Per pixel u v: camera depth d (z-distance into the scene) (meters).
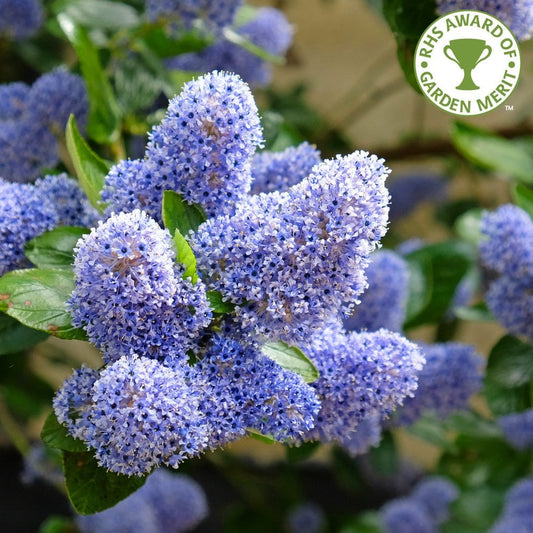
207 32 0.74
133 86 0.75
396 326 0.67
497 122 1.29
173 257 0.48
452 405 0.67
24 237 0.53
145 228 0.47
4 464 1.22
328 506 1.24
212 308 0.48
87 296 0.47
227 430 0.48
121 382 0.46
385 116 1.47
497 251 0.65
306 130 1.18
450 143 1.12
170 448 0.46
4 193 0.53
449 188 1.22
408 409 0.67
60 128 0.67
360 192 0.47
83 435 0.48
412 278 0.75
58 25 0.78
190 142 0.49
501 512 0.97
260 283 0.48
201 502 0.91
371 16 1.48
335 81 1.50
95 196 0.53
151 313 0.47
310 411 0.49
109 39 0.78
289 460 0.69
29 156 0.66
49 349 0.97
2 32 0.84
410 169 1.39
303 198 0.47
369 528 1.08
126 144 0.75
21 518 1.16
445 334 0.92
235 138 0.49
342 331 0.52
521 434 0.85
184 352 0.48
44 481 1.10
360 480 1.06
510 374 0.68
